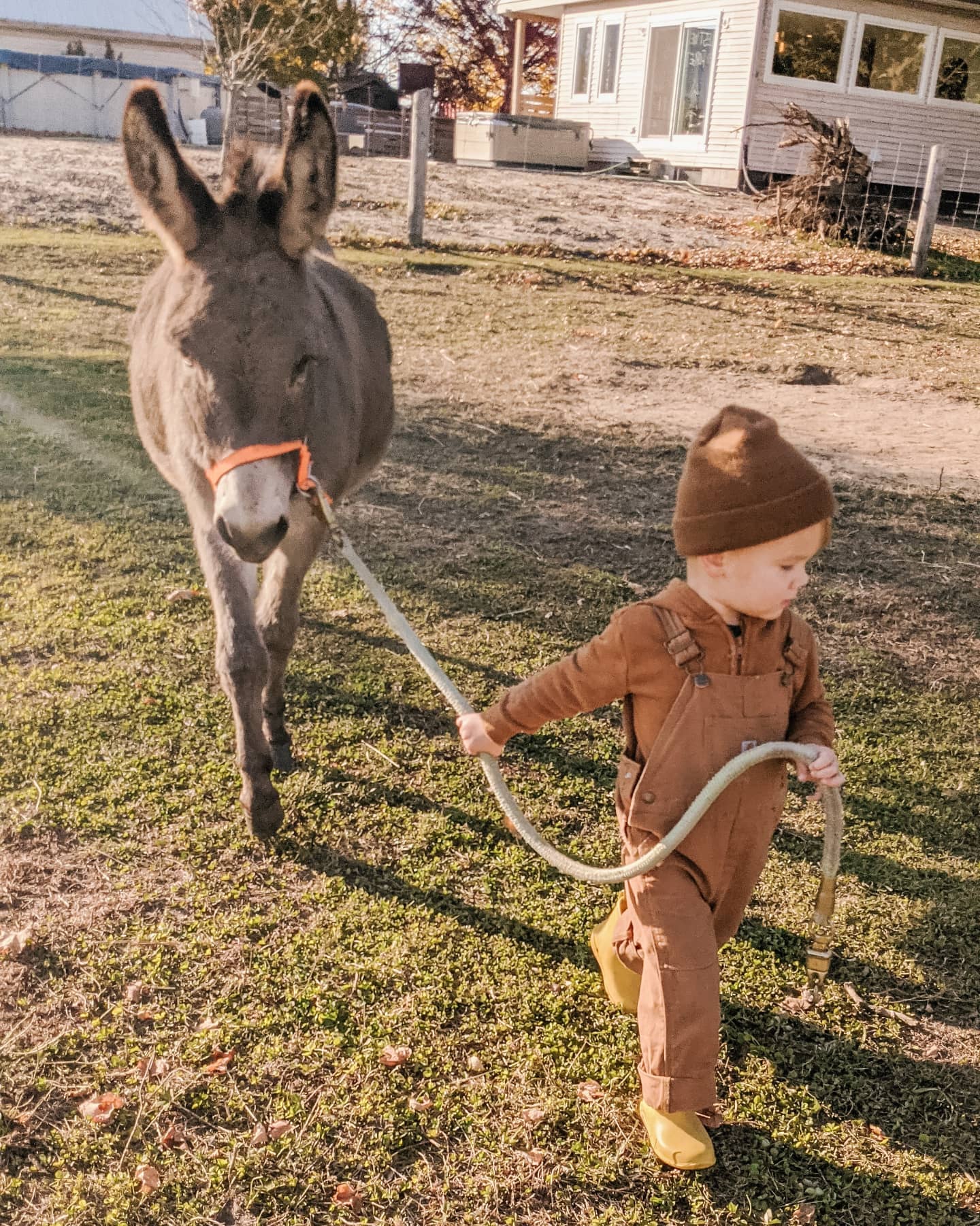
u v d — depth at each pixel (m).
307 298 2.86
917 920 3.06
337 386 3.39
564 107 25.09
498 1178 2.22
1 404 7.47
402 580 5.20
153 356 3.69
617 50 23.00
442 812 3.45
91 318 9.93
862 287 14.39
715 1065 2.20
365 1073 2.45
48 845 3.16
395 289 12.20
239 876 3.09
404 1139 2.30
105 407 7.55
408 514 6.10
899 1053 2.60
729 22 19.84
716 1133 2.36
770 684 2.26
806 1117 2.40
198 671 4.18
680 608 2.24
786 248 16.59
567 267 13.99
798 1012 2.71
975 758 3.92
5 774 3.45
